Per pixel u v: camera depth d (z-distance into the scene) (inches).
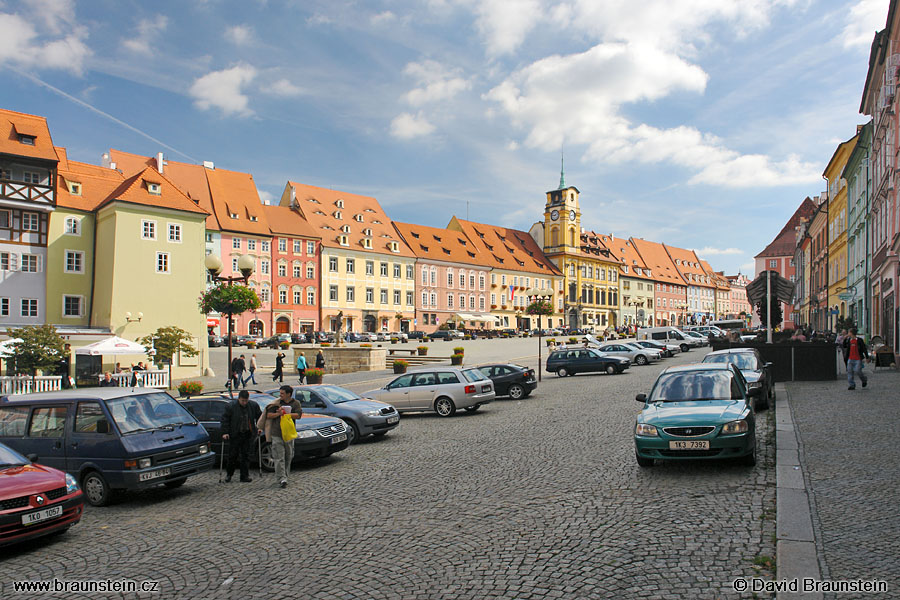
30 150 1675.7
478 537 307.6
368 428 641.6
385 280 3430.1
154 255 1743.4
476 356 2003.0
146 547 327.9
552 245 4527.6
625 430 601.3
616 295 4921.3
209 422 565.3
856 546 263.6
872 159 1341.0
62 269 1743.4
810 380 920.9
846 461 408.8
